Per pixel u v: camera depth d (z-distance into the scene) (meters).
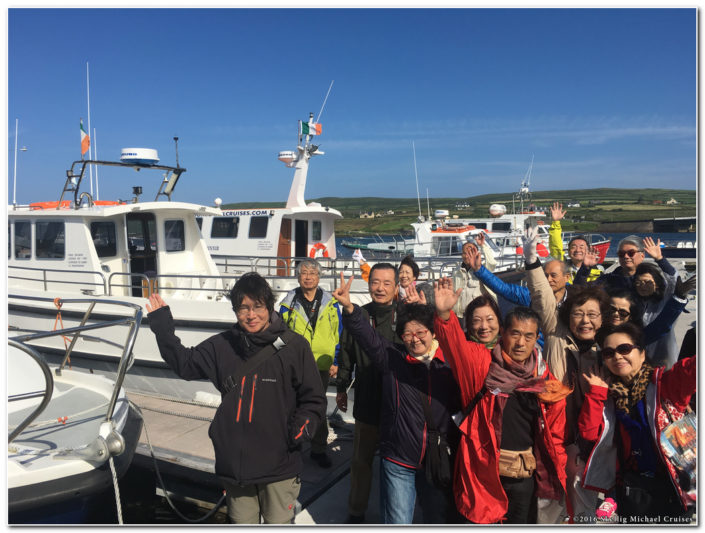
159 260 7.84
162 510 4.70
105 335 6.73
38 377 4.23
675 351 3.91
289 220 10.76
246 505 2.79
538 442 2.71
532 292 3.28
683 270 13.59
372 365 3.50
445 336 2.68
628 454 2.74
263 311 2.68
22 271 7.70
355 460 3.57
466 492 2.71
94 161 7.51
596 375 2.84
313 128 11.17
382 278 3.67
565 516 2.97
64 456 3.07
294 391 2.81
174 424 5.43
